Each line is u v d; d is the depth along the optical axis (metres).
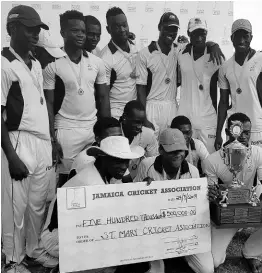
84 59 2.32
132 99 2.50
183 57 2.50
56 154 2.37
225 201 1.77
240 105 2.58
